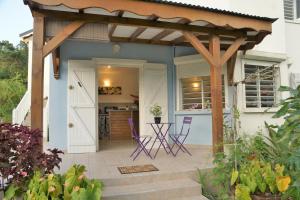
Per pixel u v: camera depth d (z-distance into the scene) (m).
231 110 6.30
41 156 3.06
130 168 4.40
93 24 4.38
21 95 12.42
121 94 11.03
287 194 2.87
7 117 11.09
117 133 9.70
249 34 5.58
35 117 3.82
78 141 6.20
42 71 3.90
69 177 2.78
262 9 7.24
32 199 2.46
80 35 4.31
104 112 10.50
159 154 5.82
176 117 7.24
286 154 2.87
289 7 7.93
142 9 4.16
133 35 6.09
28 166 2.97
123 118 9.84
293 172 2.94
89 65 6.43
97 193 2.46
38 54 3.91
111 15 4.45
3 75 18.11
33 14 3.96
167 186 3.80
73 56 6.45
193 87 7.15
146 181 3.96
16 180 2.87
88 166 4.60
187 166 4.51
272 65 6.55
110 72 10.96
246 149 4.13
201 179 4.08
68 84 6.28
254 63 6.85
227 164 3.75
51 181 2.69
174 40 6.57
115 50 6.66
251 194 3.05
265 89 6.98
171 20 4.71
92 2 3.88
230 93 6.51
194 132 6.94
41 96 3.87
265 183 3.06
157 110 6.60
